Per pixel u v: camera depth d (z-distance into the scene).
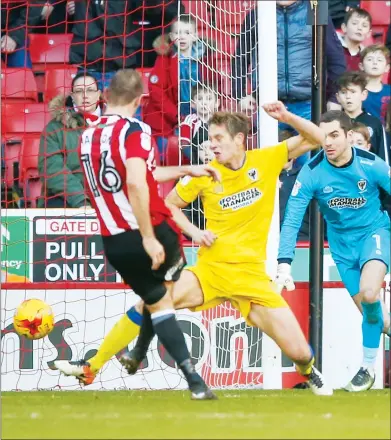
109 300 24.02
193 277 19.38
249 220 19.34
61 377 23.92
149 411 16.06
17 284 23.88
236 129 18.91
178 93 24.33
